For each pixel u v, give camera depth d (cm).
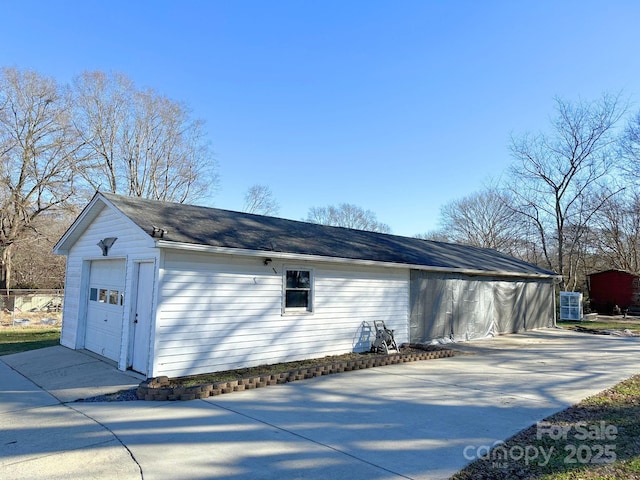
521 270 1714
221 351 796
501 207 3691
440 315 1333
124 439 454
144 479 355
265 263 880
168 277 730
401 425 512
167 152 3164
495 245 3822
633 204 2578
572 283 2791
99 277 976
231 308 817
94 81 2778
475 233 4094
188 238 736
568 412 566
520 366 931
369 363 908
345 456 411
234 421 524
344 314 1043
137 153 3019
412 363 965
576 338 1494
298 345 934
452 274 1391
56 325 1944
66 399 621
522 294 1734
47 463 388
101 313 944
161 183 3155
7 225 2547
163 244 685
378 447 437
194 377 739
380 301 1138
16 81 2455
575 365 945
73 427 493
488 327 1530
